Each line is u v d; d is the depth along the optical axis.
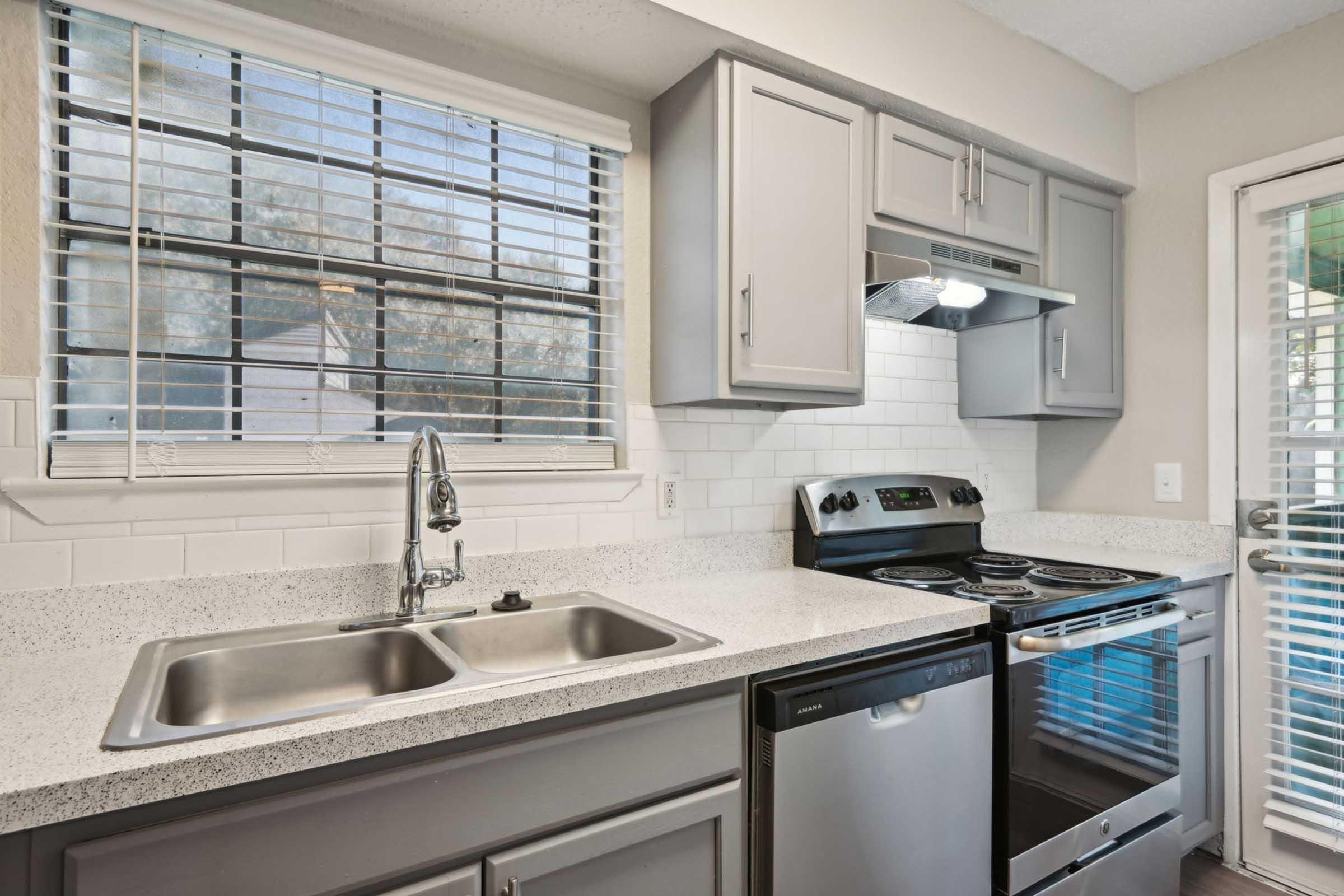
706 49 1.61
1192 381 2.33
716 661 1.16
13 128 1.20
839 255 1.74
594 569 1.72
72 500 1.21
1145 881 1.81
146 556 1.27
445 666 1.15
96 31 1.30
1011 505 2.70
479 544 1.60
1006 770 1.51
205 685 1.19
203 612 1.30
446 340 1.63
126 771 0.74
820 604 1.55
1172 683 1.91
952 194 1.98
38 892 0.73
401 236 1.58
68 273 1.28
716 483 1.95
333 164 1.52
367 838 0.87
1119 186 2.48
